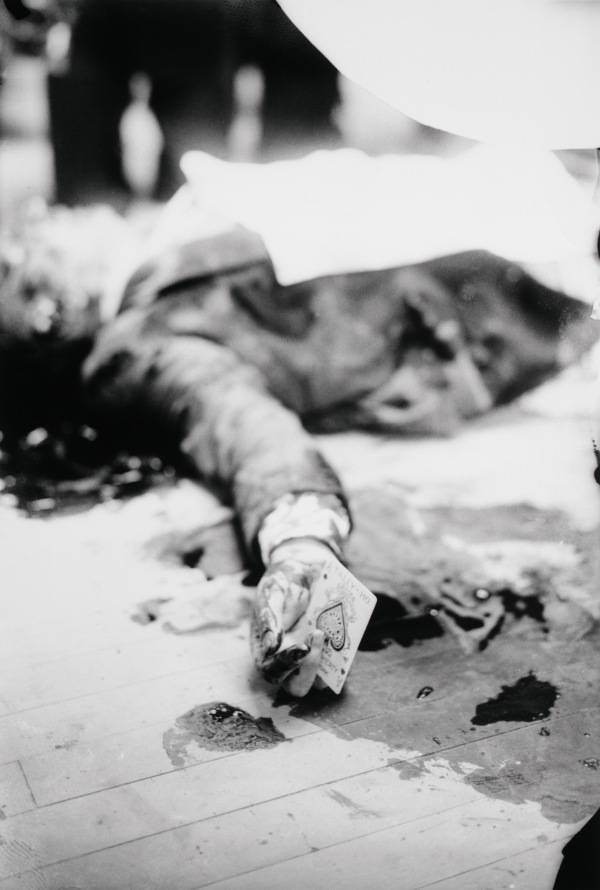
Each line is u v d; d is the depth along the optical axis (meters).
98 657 1.87
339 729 1.66
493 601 2.07
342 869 1.35
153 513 2.47
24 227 2.94
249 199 2.78
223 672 1.83
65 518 2.45
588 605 2.06
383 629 1.97
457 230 2.59
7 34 4.11
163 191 4.28
